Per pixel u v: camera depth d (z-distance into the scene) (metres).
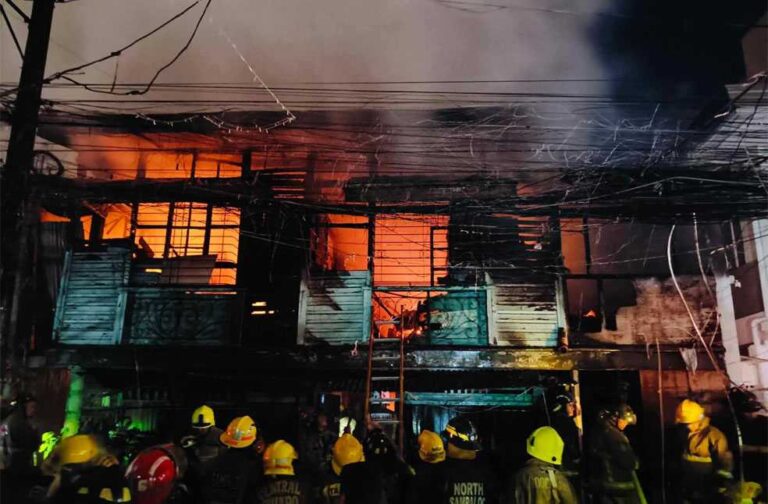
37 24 8.00
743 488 7.80
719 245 11.92
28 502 5.08
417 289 12.23
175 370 12.20
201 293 12.68
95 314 12.68
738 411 9.95
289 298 12.45
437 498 5.33
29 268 12.48
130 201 12.38
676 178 10.30
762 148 11.63
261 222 12.88
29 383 12.01
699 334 11.31
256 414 12.73
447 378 12.41
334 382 12.65
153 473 3.98
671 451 10.04
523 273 12.16
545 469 5.22
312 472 5.98
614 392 10.99
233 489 6.04
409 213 11.92
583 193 11.27
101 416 12.53
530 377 12.06
